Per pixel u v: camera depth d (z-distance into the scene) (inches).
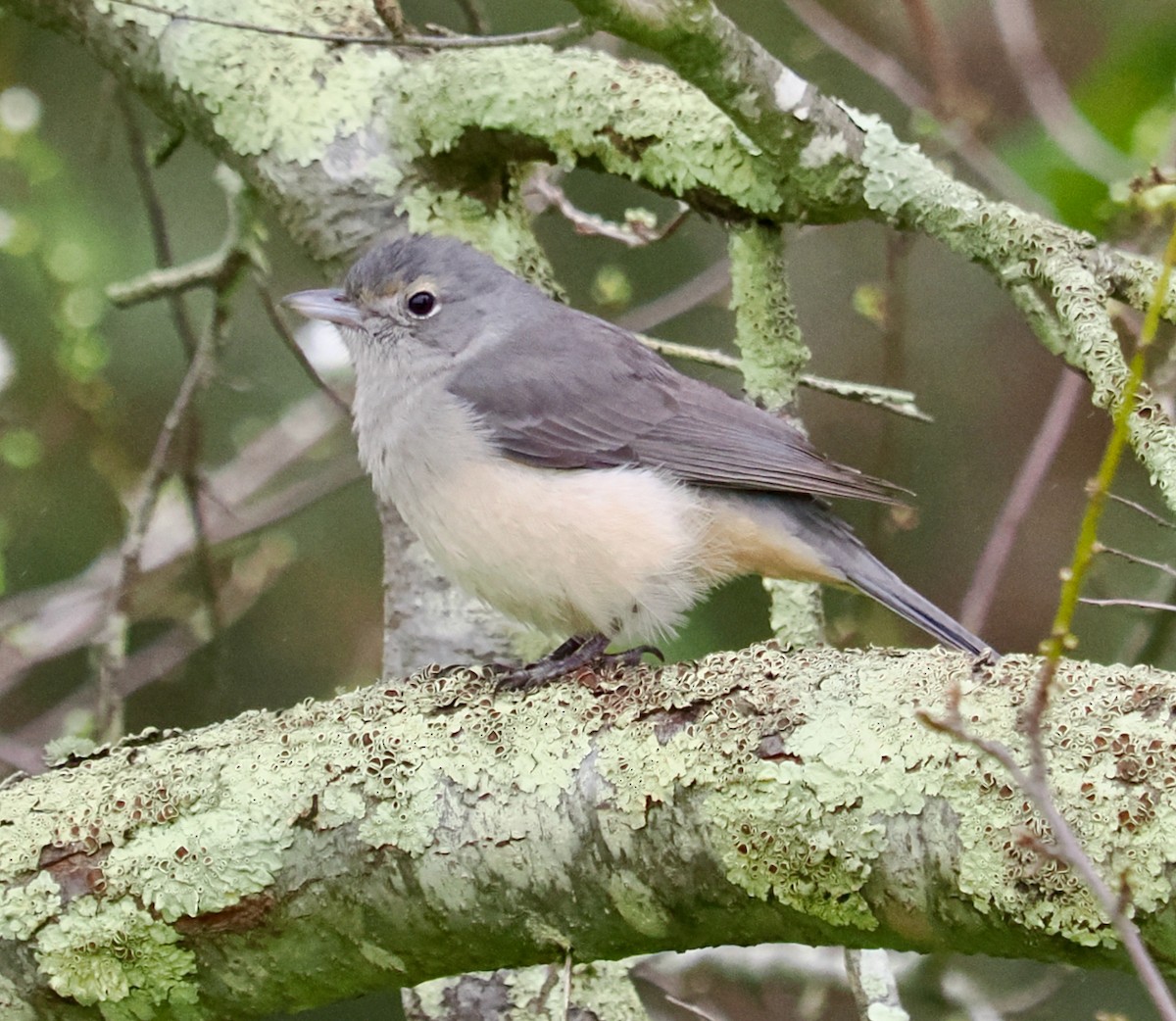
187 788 258.1
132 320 525.7
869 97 535.5
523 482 358.3
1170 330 425.4
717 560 372.5
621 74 379.6
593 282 547.2
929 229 343.6
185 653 509.4
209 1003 260.1
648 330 501.0
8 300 482.3
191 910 253.3
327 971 258.4
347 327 391.9
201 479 447.5
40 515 515.5
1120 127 377.4
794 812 230.7
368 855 251.3
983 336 564.1
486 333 381.7
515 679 291.1
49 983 255.1
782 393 375.6
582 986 337.1
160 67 414.3
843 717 233.1
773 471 367.6
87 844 256.5
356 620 535.5
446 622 395.9
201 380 431.5
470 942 253.4
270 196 411.8
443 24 530.3
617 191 548.1
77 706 503.5
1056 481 554.3
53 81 535.5
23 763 470.0
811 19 480.7
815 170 348.2
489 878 248.1
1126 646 415.5
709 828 236.4
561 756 247.8
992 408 563.2
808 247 576.7
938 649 248.8
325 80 408.2
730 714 239.9
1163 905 207.3
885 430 447.2
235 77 408.5
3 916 254.5
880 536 452.4
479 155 401.4
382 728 259.0
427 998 343.9
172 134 428.8
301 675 528.7
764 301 373.1
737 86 332.2
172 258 462.0
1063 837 185.0
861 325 572.1
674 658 470.3
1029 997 444.5
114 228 507.5
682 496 365.7
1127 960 212.2
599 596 357.4
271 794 255.3
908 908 226.1
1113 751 214.5
